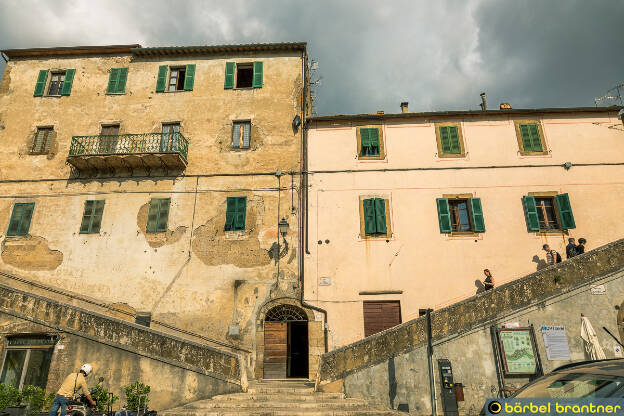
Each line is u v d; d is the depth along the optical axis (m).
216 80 20.70
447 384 11.69
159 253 17.97
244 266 17.64
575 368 5.53
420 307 16.72
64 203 18.97
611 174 18.08
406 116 19.17
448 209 17.86
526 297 12.98
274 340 17.00
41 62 21.58
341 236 17.77
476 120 19.14
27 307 14.09
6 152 19.97
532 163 18.36
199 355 12.72
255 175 18.95
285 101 20.09
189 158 19.39
